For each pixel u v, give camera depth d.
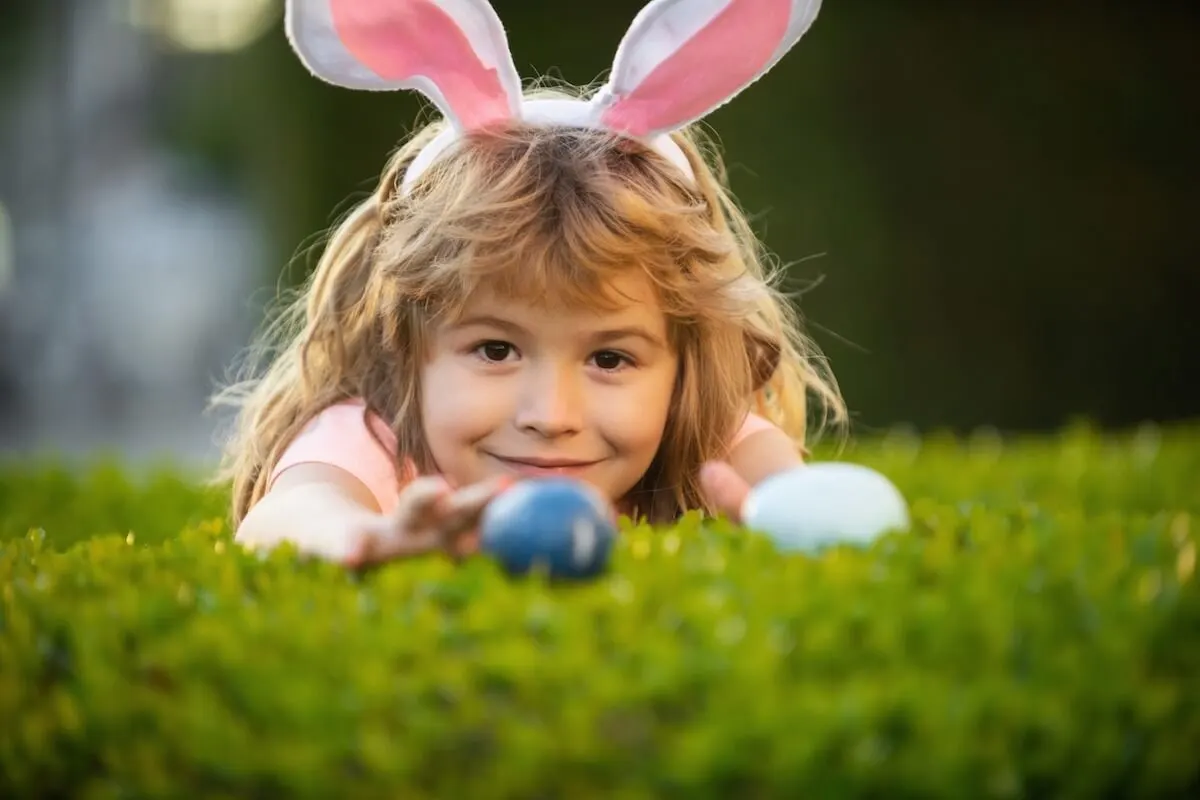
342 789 1.94
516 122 3.60
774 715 1.90
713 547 2.61
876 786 1.91
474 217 3.35
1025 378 9.48
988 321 9.45
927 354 9.43
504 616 2.16
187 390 19.12
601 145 3.57
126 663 2.19
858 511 2.76
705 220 3.78
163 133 22.23
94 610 2.30
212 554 2.67
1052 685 2.10
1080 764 2.04
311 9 3.40
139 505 4.73
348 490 3.48
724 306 3.61
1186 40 9.23
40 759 2.12
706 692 1.98
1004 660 2.14
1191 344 9.41
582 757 1.90
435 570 2.39
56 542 4.34
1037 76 9.30
